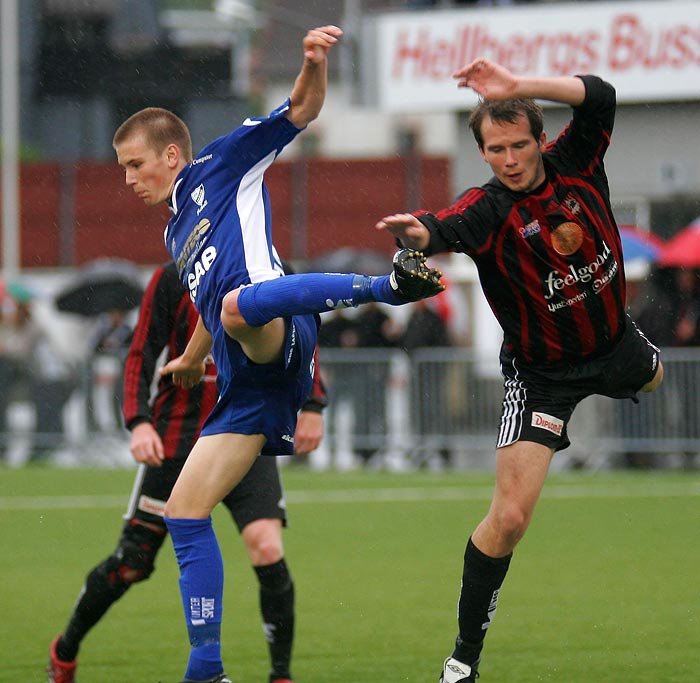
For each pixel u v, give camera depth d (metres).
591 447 51.91
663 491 45.31
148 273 94.44
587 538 35.09
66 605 26.48
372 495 45.34
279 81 136.75
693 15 58.06
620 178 60.56
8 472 52.66
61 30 132.00
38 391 55.69
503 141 16.88
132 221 98.38
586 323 17.70
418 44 61.66
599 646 22.17
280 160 94.75
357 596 27.11
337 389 53.47
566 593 27.08
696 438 50.66
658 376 18.77
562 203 17.30
